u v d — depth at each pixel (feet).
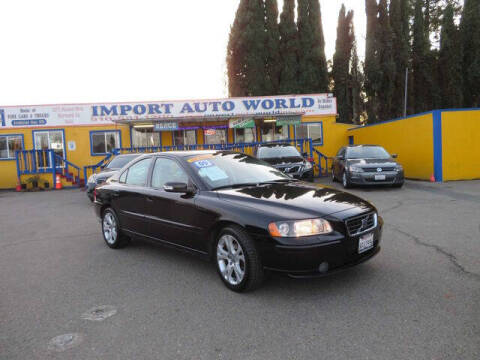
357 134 59.26
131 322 9.60
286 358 7.57
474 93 92.32
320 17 92.32
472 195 28.19
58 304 11.03
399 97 92.68
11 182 61.31
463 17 92.58
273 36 91.50
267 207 10.93
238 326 9.10
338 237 10.30
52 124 61.52
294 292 11.08
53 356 8.05
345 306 9.92
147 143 63.67
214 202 11.98
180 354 7.93
